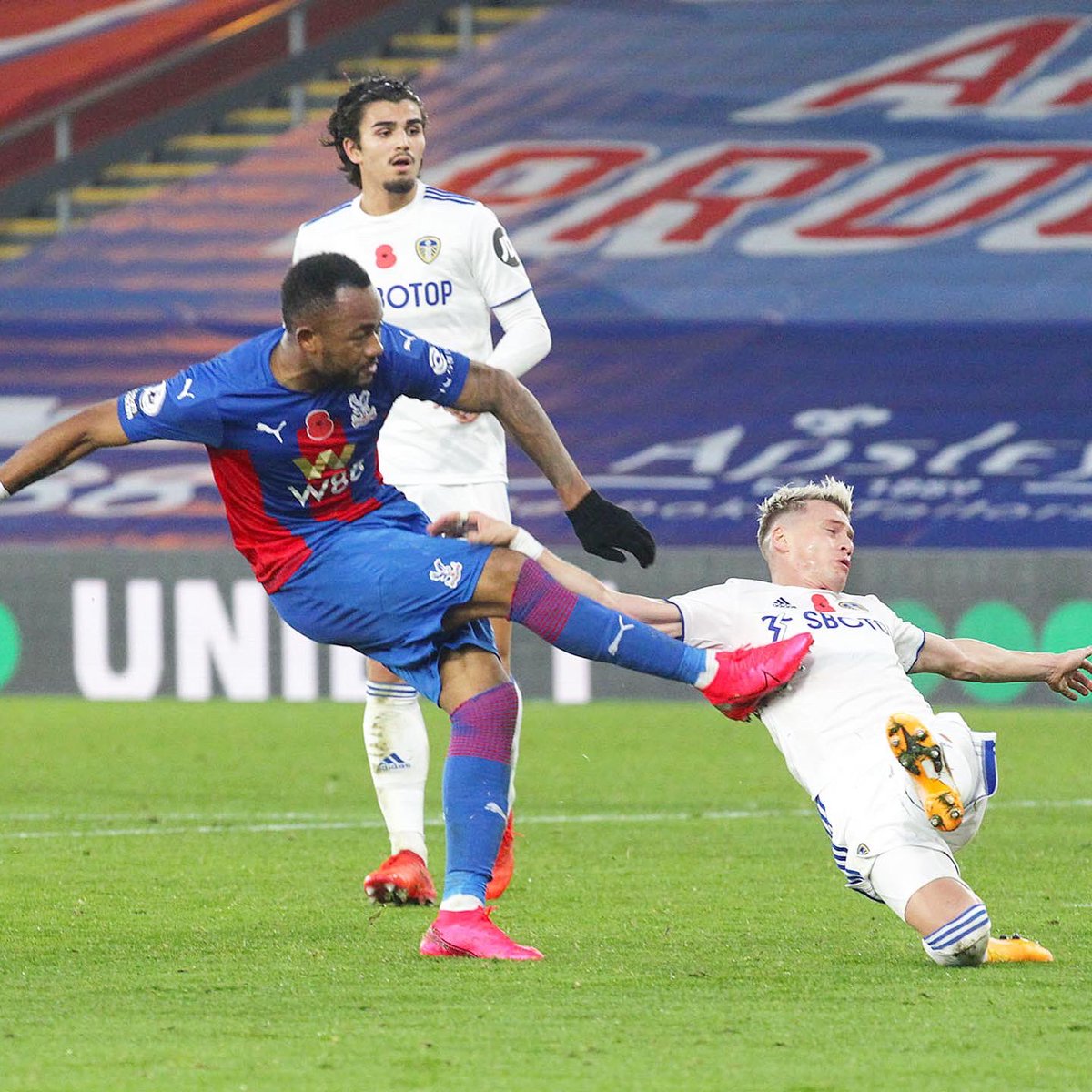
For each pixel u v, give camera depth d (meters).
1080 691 17.91
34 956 17.08
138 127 68.44
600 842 26.16
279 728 43.19
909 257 57.97
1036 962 16.56
